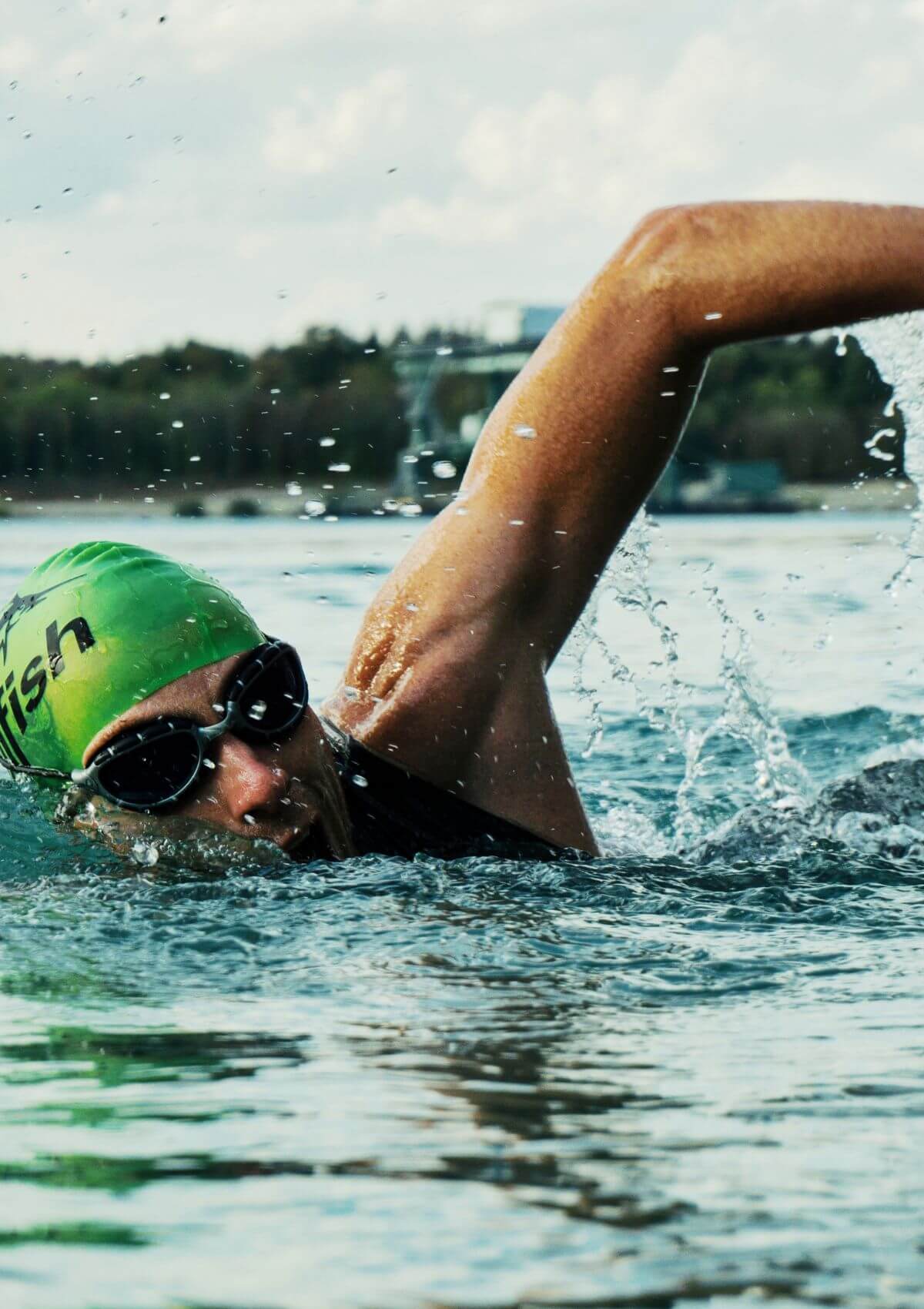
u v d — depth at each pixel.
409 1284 0.87
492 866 2.22
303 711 2.26
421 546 2.48
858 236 2.19
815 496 19.78
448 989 1.60
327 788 2.27
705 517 19.64
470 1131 1.13
